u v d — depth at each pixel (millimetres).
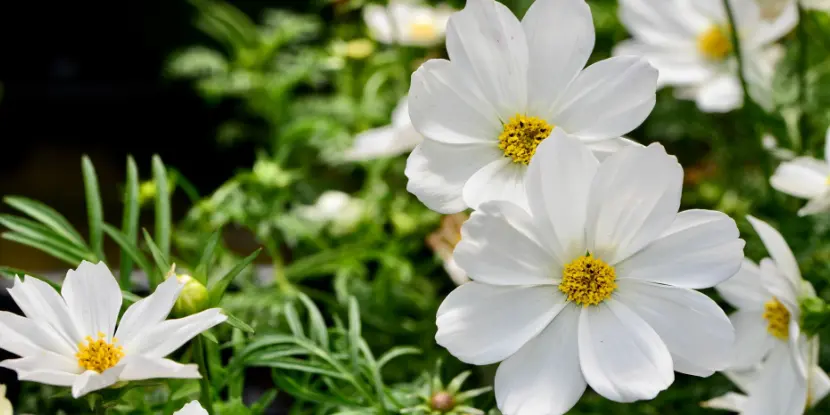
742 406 557
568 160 503
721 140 751
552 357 510
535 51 522
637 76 516
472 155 523
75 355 491
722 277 503
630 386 499
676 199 503
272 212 694
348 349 579
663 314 507
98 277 496
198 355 515
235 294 681
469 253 502
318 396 558
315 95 943
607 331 507
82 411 600
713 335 502
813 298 545
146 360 475
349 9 808
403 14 797
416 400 575
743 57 698
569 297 510
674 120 783
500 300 509
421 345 688
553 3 519
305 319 685
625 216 508
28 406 611
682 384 636
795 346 534
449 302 508
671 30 713
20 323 488
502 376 508
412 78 517
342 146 800
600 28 853
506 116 523
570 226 509
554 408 503
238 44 883
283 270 693
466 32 519
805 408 554
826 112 700
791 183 593
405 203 747
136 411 546
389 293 714
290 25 878
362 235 731
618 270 513
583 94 520
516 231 505
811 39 746
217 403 556
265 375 704
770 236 544
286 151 759
